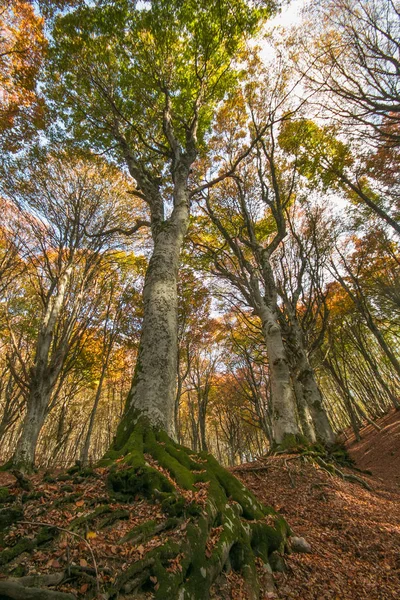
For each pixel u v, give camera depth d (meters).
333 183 16.28
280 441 9.39
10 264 13.95
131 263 17.95
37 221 12.99
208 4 9.52
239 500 4.24
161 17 9.67
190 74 11.47
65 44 9.76
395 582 3.78
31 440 10.94
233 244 13.70
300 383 12.24
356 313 21.69
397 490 8.89
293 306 13.62
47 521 2.98
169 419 5.08
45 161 12.50
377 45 9.93
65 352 12.34
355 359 28.58
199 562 2.89
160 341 5.68
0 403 21.33
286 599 3.25
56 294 12.59
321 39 10.97
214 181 9.91
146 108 11.52
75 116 11.41
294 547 4.27
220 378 28.27
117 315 18.36
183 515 3.30
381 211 14.80
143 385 5.25
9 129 11.48
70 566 2.45
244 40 11.33
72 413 25.42
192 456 4.78
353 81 10.52
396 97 9.70
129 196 15.16
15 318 16.75
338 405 34.81
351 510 5.98
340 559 4.23
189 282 18.12
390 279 18.91
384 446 17.11
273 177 13.51
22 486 3.56
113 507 3.34
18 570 2.34
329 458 9.41
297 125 14.19
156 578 2.54
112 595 2.30
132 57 10.46
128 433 4.80
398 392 30.88
